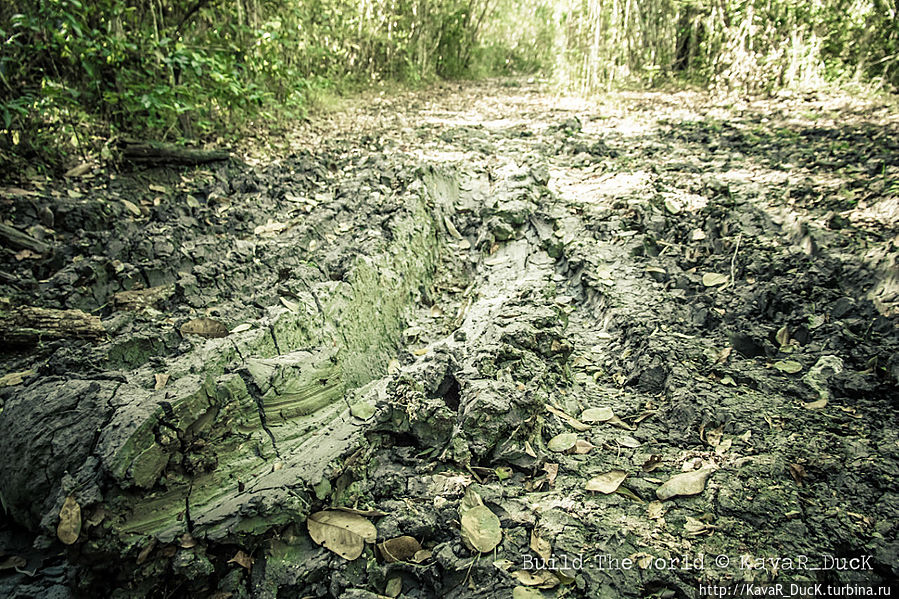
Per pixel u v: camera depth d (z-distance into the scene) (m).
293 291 2.85
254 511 1.75
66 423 1.81
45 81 3.80
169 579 1.67
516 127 6.92
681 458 2.12
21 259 3.04
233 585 1.70
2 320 2.39
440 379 2.31
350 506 1.92
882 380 2.49
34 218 3.37
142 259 3.17
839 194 4.20
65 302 2.81
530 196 4.08
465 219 4.03
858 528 1.79
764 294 3.08
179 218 3.72
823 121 6.69
